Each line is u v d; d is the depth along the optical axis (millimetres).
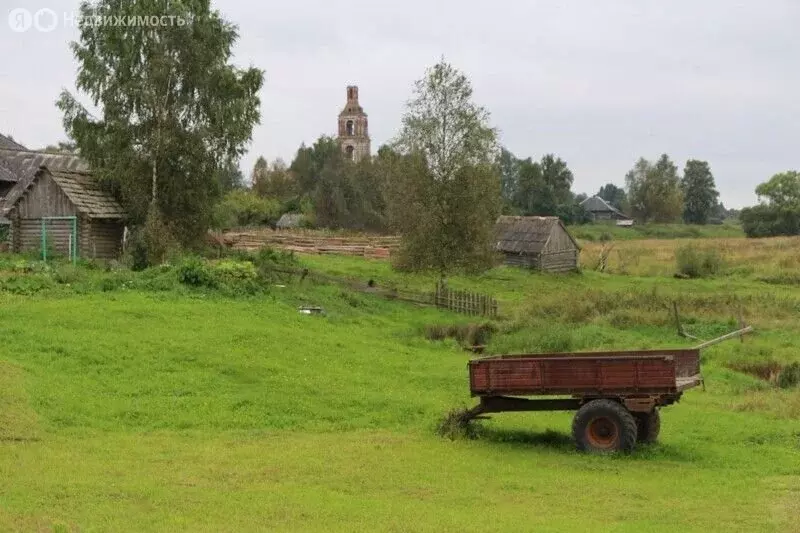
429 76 46188
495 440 17875
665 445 17859
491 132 46438
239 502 11938
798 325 37938
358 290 44375
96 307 27328
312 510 11672
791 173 124875
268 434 17188
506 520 11602
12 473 12656
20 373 19062
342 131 135250
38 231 43688
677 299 43031
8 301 27625
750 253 81375
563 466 15742
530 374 17516
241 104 46688
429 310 41656
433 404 20672
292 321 30828
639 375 16812
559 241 69062
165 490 12352
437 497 13023
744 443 18781
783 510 12914
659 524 11891
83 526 10148
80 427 16328
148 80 45094
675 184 157375
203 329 25906
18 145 66938
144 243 40156
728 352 31703
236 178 112312
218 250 48094
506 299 49438
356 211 91312
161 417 17688
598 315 39438
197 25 46281
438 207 44812
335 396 20516
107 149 45531
